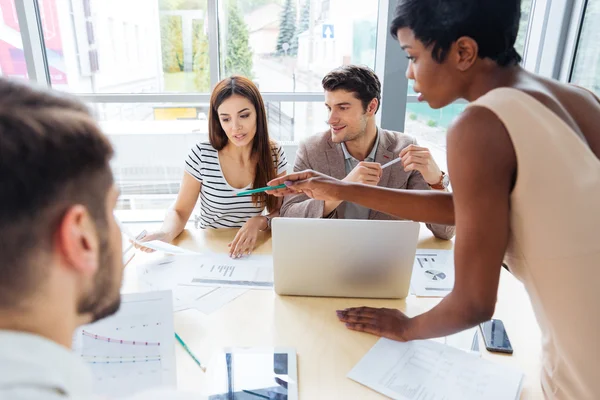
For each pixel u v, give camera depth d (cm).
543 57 256
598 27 226
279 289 103
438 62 63
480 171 57
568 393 65
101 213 31
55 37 247
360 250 97
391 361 81
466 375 77
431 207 93
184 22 244
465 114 59
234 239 133
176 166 270
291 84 261
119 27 244
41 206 27
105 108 259
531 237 59
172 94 258
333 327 92
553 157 55
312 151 163
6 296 27
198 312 97
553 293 60
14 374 25
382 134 165
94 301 33
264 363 79
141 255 126
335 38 253
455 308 65
